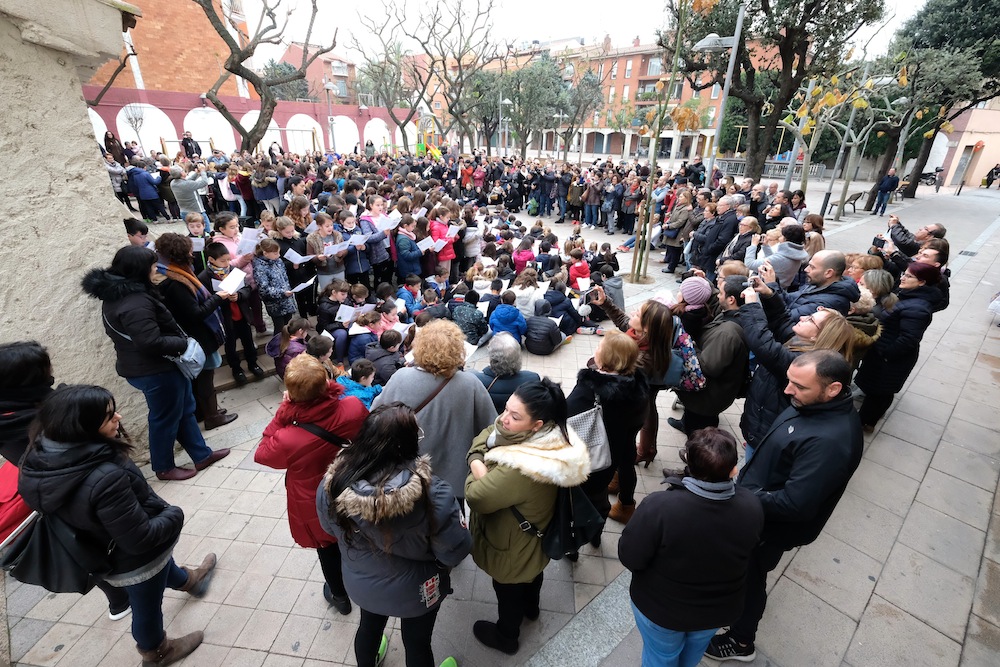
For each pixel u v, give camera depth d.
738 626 2.38
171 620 2.61
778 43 13.02
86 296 3.53
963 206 20.78
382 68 25.89
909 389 5.27
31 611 2.67
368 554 1.74
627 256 11.28
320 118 29.47
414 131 35.00
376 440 1.63
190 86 24.45
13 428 2.18
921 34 19.03
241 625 2.59
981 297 8.41
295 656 2.43
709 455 1.66
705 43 8.67
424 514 1.66
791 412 2.16
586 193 14.17
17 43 3.02
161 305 3.20
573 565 3.01
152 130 21.97
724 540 1.68
